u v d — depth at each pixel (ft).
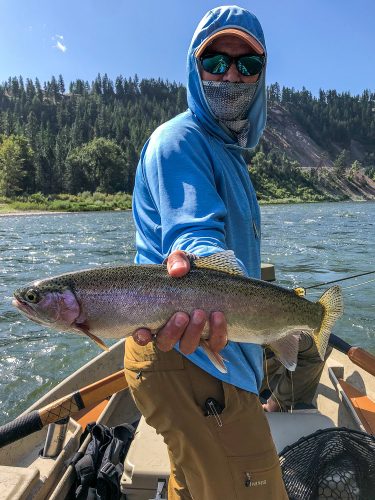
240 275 2.22
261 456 2.37
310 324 2.43
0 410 6.79
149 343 2.38
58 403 3.49
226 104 2.73
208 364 2.30
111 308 2.12
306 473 2.93
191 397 2.33
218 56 2.74
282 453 3.07
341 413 4.55
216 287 2.13
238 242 2.60
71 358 8.54
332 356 5.97
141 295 2.11
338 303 2.53
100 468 3.43
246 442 2.35
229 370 2.36
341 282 13.92
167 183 2.31
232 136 2.86
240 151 2.91
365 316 10.42
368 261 17.60
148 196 2.54
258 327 2.26
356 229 31.14
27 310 2.15
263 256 19.17
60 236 29.04
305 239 25.04
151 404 2.39
